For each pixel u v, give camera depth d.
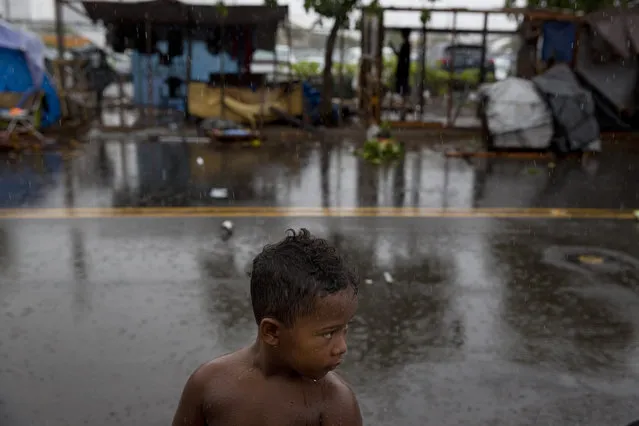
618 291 6.14
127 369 4.46
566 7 18.09
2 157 12.17
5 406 3.98
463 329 5.25
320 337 1.30
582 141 13.74
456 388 4.37
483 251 7.22
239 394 1.45
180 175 11.02
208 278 6.16
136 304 5.52
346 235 7.68
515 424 3.98
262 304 1.33
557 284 6.28
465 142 15.55
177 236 7.43
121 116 17.23
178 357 4.65
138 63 21.08
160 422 3.89
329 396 1.47
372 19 18.69
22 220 7.91
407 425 3.94
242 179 10.83
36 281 5.97
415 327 5.26
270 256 1.35
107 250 6.87
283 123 17.88
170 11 16.59
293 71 21.44
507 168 12.41
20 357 4.58
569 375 4.58
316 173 11.54
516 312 5.61
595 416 4.09
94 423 3.86
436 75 24.09
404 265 6.70
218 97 17.22
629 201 9.95
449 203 9.52
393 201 9.57
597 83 16.53
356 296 1.33
